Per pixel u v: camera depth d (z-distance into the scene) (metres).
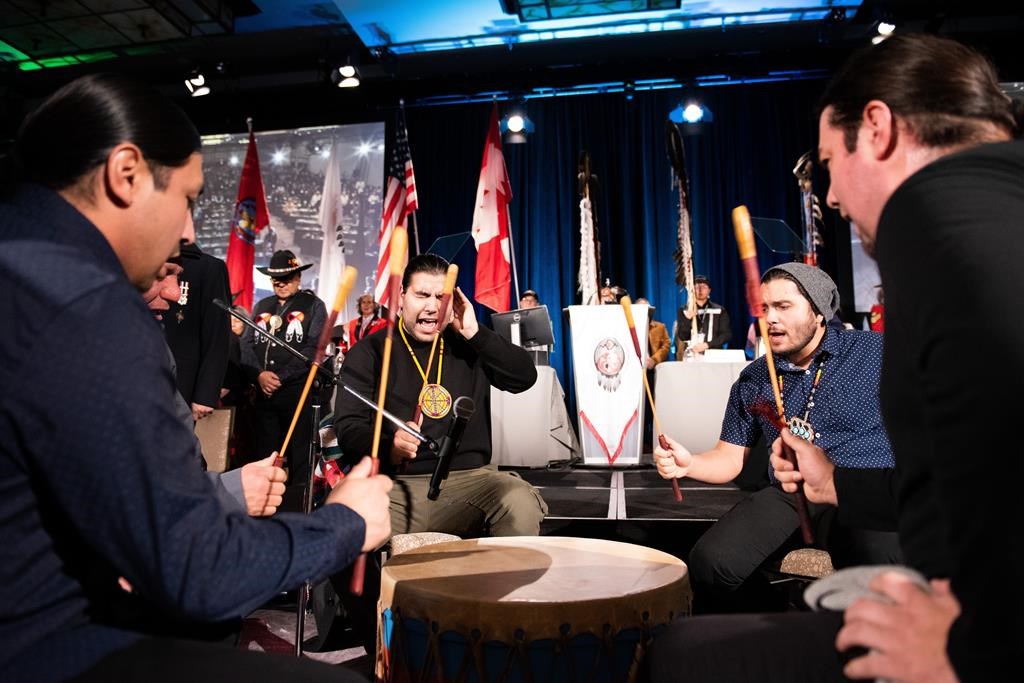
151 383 0.78
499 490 2.32
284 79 9.97
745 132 9.07
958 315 0.61
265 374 4.28
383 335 2.48
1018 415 0.56
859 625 0.66
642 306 4.74
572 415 9.13
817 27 8.64
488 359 2.41
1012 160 0.72
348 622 2.51
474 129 9.63
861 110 0.88
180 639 0.90
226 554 0.77
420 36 8.46
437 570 1.47
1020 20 8.34
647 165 9.23
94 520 0.75
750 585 2.29
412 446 2.09
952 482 0.59
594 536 2.91
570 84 9.09
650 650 1.04
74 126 0.87
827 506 2.08
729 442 2.23
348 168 9.66
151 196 0.90
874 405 2.05
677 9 7.85
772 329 2.11
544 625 1.22
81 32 7.81
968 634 0.57
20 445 0.75
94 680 0.78
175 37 8.00
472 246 9.52
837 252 8.57
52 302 0.77
